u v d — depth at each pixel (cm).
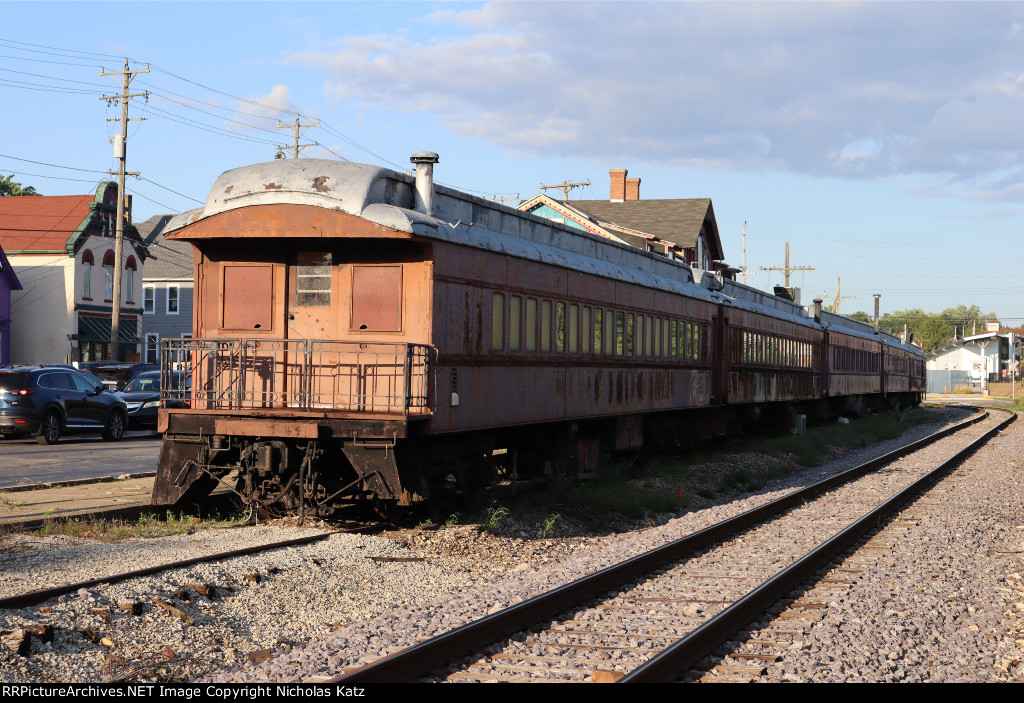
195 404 1145
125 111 3412
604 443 1678
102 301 4531
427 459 1114
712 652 659
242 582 790
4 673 557
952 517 1361
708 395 2173
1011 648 709
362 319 1109
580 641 680
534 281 1327
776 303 3034
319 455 1076
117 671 593
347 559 916
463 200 1223
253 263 1147
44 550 859
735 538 1162
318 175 1076
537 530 1178
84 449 1938
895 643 700
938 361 11488
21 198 4553
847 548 1101
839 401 3847
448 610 751
